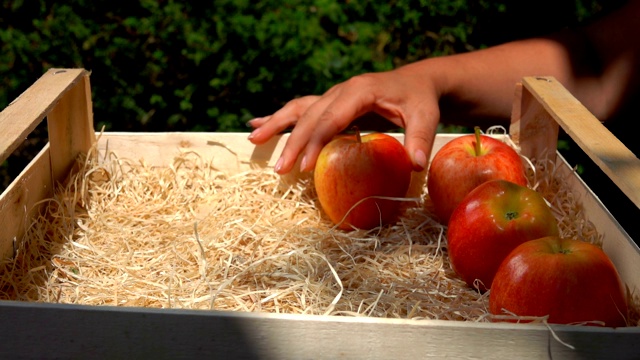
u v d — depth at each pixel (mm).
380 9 3352
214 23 3236
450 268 1590
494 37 3348
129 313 1146
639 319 1345
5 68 3205
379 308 1385
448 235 1521
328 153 1736
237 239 1656
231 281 1414
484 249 1437
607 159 1373
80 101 1924
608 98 2268
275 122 1964
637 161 1362
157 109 3303
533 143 1974
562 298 1226
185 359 1155
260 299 1431
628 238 1496
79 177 1857
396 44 3369
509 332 1122
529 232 1419
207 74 3260
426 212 1823
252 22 3225
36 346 1169
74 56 3217
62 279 1529
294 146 1834
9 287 1491
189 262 1583
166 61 3248
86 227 1710
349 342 1136
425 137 1840
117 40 3219
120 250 1633
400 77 1969
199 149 1987
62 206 1763
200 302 1421
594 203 1689
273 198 1869
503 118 2230
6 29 3227
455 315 1383
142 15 3236
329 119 1813
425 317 1371
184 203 1854
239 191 1901
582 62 2279
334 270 1436
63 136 1854
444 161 1715
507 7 3320
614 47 2271
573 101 1751
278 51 3234
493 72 2182
